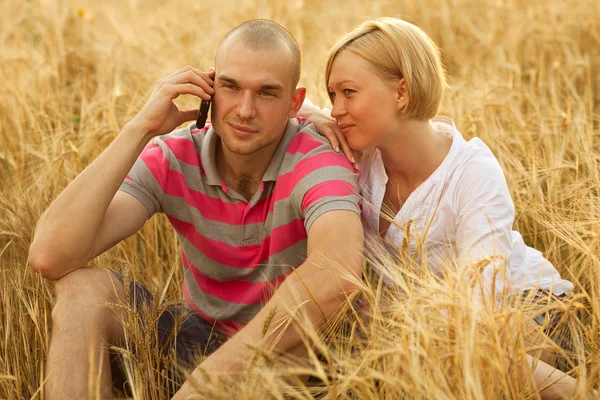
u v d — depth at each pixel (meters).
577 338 3.02
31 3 9.91
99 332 3.18
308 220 3.21
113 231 3.39
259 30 3.24
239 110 3.22
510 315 2.73
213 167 3.45
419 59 3.35
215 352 3.00
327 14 9.71
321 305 3.06
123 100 6.43
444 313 2.82
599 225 3.46
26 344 3.59
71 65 8.23
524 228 4.70
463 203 3.46
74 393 3.01
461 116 5.36
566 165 4.60
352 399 3.06
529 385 2.79
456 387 2.66
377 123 3.40
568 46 7.96
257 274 3.55
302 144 3.43
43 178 4.89
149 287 4.31
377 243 3.54
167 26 9.08
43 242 3.25
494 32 8.38
